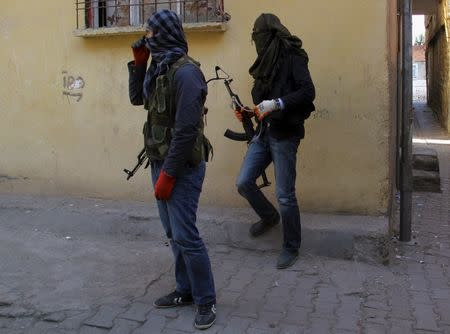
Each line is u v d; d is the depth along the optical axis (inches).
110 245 186.1
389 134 176.4
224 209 193.6
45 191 216.8
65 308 142.2
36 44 210.4
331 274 162.9
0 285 155.5
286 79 158.2
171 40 125.6
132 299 147.1
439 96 626.5
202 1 193.6
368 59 174.9
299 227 167.9
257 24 159.8
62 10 205.9
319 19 177.8
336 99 178.7
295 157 162.9
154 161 131.1
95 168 209.5
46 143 214.1
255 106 165.6
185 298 141.9
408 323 135.0
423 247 187.2
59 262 171.9
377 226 172.4
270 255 177.9
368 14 173.8
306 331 131.2
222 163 194.1
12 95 215.6
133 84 138.7
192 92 120.1
